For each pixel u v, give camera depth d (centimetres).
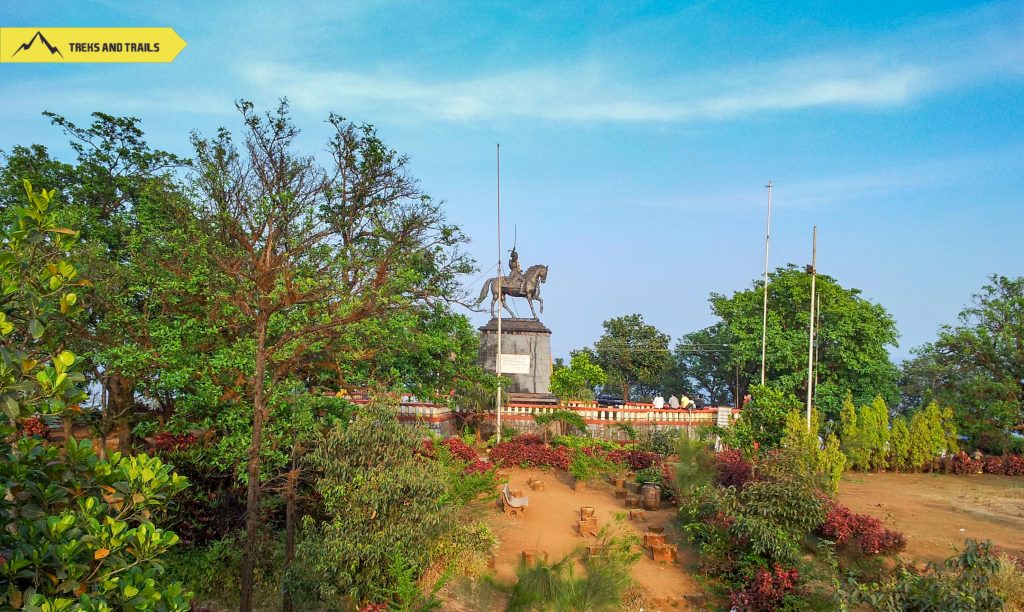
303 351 1409
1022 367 3678
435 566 1363
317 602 1273
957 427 3716
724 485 2119
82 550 590
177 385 1417
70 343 1484
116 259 1909
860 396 4331
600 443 3114
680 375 6519
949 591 1109
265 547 1509
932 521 2234
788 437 2034
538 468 2733
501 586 1030
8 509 562
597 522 2002
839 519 1669
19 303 586
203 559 1421
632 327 6400
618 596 1017
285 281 1270
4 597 527
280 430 1435
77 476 625
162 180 2027
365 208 2534
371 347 1744
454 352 2500
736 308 4903
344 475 1191
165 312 1650
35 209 574
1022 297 3709
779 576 1368
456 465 1977
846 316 4328
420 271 2395
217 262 1559
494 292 3781
